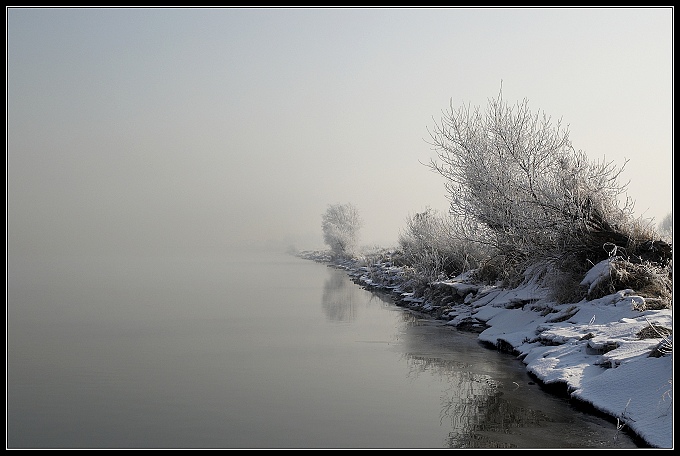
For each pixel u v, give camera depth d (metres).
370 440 9.90
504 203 21.42
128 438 10.10
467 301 24.86
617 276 17.45
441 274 30.02
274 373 14.70
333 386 13.38
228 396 12.62
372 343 18.89
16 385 13.58
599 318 15.83
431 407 11.68
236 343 19.06
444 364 15.55
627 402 10.59
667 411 9.77
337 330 21.70
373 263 54.09
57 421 11.00
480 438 9.88
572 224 19.66
